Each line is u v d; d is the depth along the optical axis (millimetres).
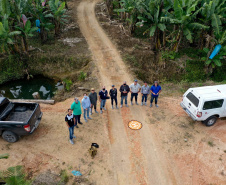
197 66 17188
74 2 33344
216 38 16219
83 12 28812
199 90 9539
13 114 8875
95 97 9844
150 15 16078
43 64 17297
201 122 10273
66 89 13516
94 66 16047
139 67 16844
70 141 8703
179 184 7262
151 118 10492
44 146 8531
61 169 7555
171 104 11734
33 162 7773
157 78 16438
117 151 8508
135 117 10547
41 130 9398
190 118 10531
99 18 26719
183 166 7926
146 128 9812
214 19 15070
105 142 8875
